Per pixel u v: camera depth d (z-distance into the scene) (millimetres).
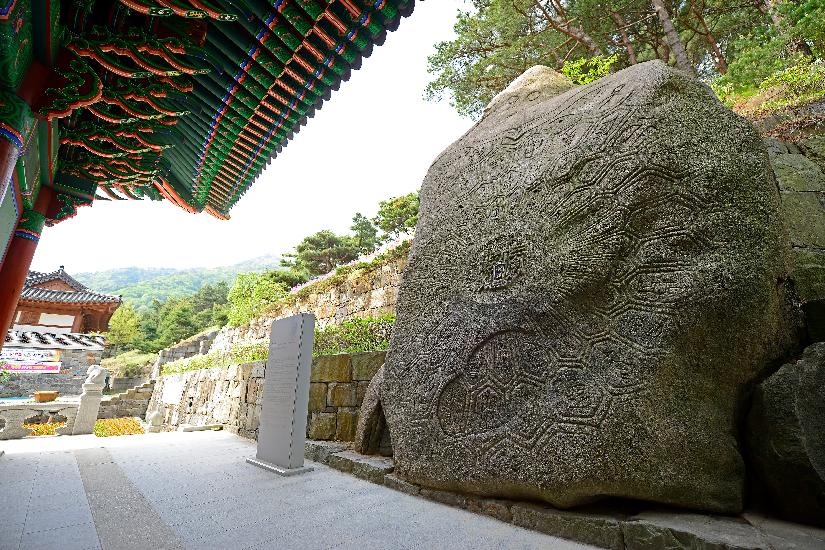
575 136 3693
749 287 2672
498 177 4277
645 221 3023
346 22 4043
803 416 2498
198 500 3465
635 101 3373
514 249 3678
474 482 3217
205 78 4648
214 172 6316
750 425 2695
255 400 7594
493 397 3324
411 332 4352
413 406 3916
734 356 2703
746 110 7793
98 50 3344
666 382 2674
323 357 6371
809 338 2994
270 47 4191
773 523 2416
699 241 2820
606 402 2742
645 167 3088
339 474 4441
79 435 7805
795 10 6719
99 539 2574
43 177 4449
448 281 4195
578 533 2631
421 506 3350
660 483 2523
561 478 2746
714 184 2877
